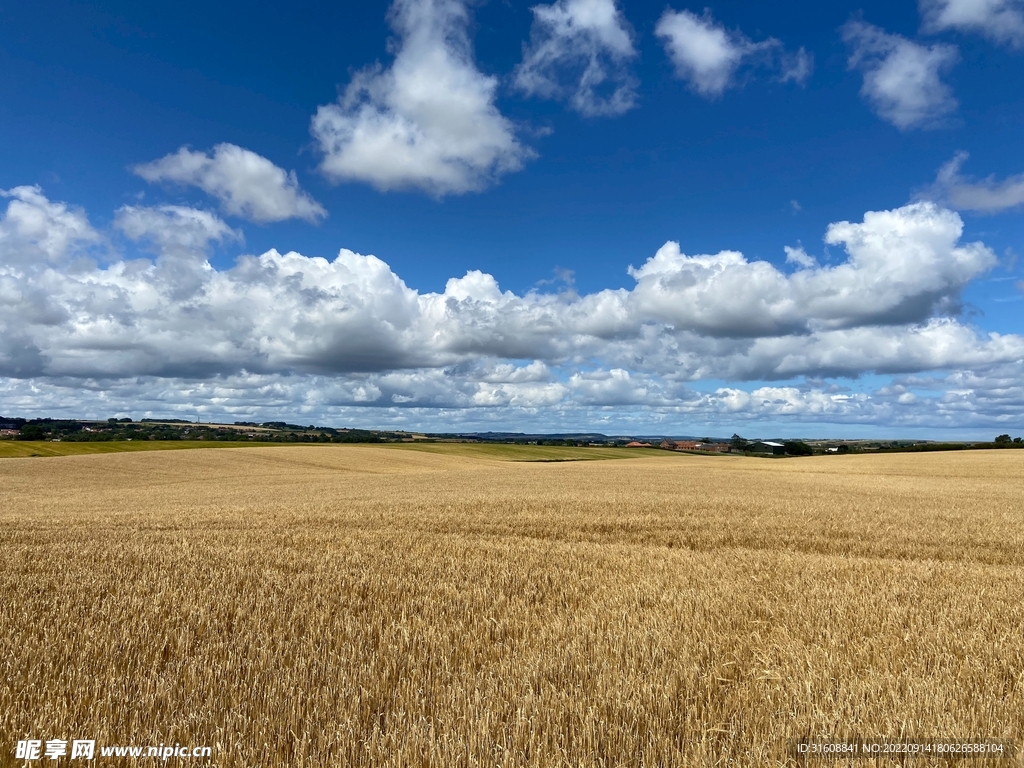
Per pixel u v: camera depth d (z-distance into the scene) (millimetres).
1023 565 12836
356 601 8430
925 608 7879
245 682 5324
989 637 6742
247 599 8391
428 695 5203
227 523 18922
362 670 5625
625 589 8992
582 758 4141
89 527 17844
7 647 6277
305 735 4352
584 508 22922
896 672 5586
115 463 56031
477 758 4125
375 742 4262
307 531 16734
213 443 82438
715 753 4238
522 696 5012
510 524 18562
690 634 6699
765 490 34156
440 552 12938
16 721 4547
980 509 23781
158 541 14594
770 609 7770
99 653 6188
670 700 4984
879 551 14562
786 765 4109
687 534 16734
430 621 7480
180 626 7148
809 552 14508
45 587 9266
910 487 38094
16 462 53625
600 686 5137
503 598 8461
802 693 5012
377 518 19875
